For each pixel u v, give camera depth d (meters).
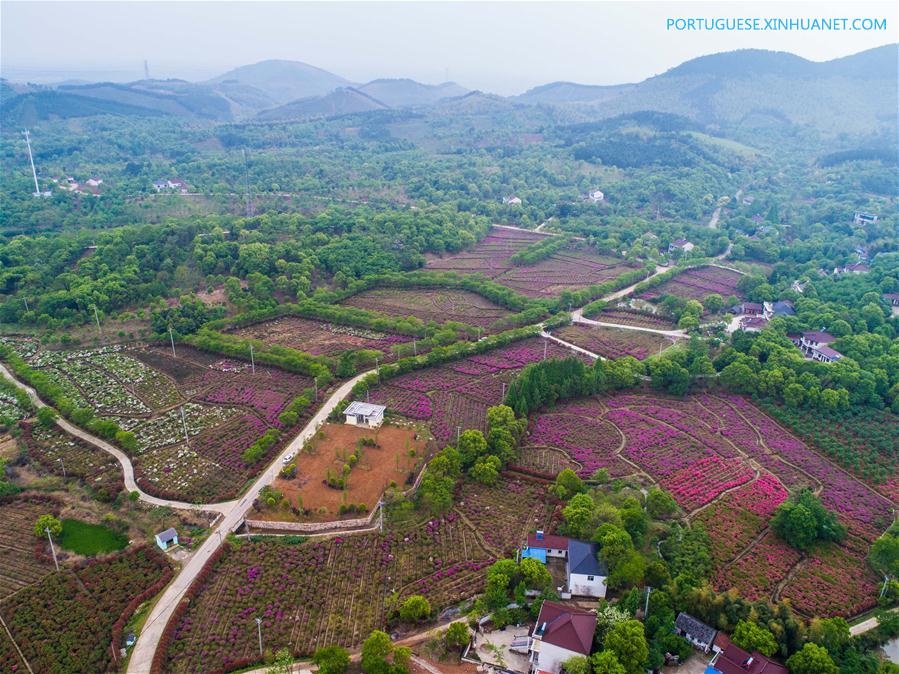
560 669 78.38
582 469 122.19
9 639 84.00
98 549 100.44
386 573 96.19
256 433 133.88
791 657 77.56
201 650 82.19
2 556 98.75
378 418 135.75
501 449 122.69
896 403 139.50
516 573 91.31
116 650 81.25
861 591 93.38
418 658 81.00
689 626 84.06
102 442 130.00
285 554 99.75
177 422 139.00
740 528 106.19
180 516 107.19
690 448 130.12
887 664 75.06
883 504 113.44
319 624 86.56
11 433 132.88
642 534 100.19
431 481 111.62
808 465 124.50
